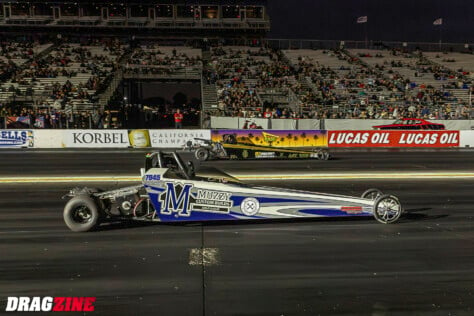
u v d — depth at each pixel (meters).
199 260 5.65
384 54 46.34
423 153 21.27
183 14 46.50
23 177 12.87
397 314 4.27
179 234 6.79
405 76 39.91
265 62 40.62
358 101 33.62
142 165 15.68
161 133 23.28
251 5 46.62
